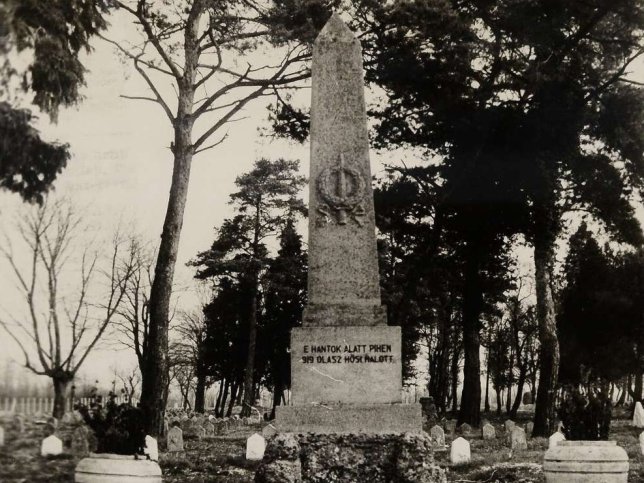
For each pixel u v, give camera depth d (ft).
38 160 81.56
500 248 144.66
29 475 61.05
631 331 200.75
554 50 127.75
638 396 214.69
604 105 130.31
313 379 59.21
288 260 224.53
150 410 104.83
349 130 63.41
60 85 82.07
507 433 129.49
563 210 138.92
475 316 153.17
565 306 203.21
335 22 65.00
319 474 55.31
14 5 78.02
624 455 60.39
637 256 201.98
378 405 57.72
